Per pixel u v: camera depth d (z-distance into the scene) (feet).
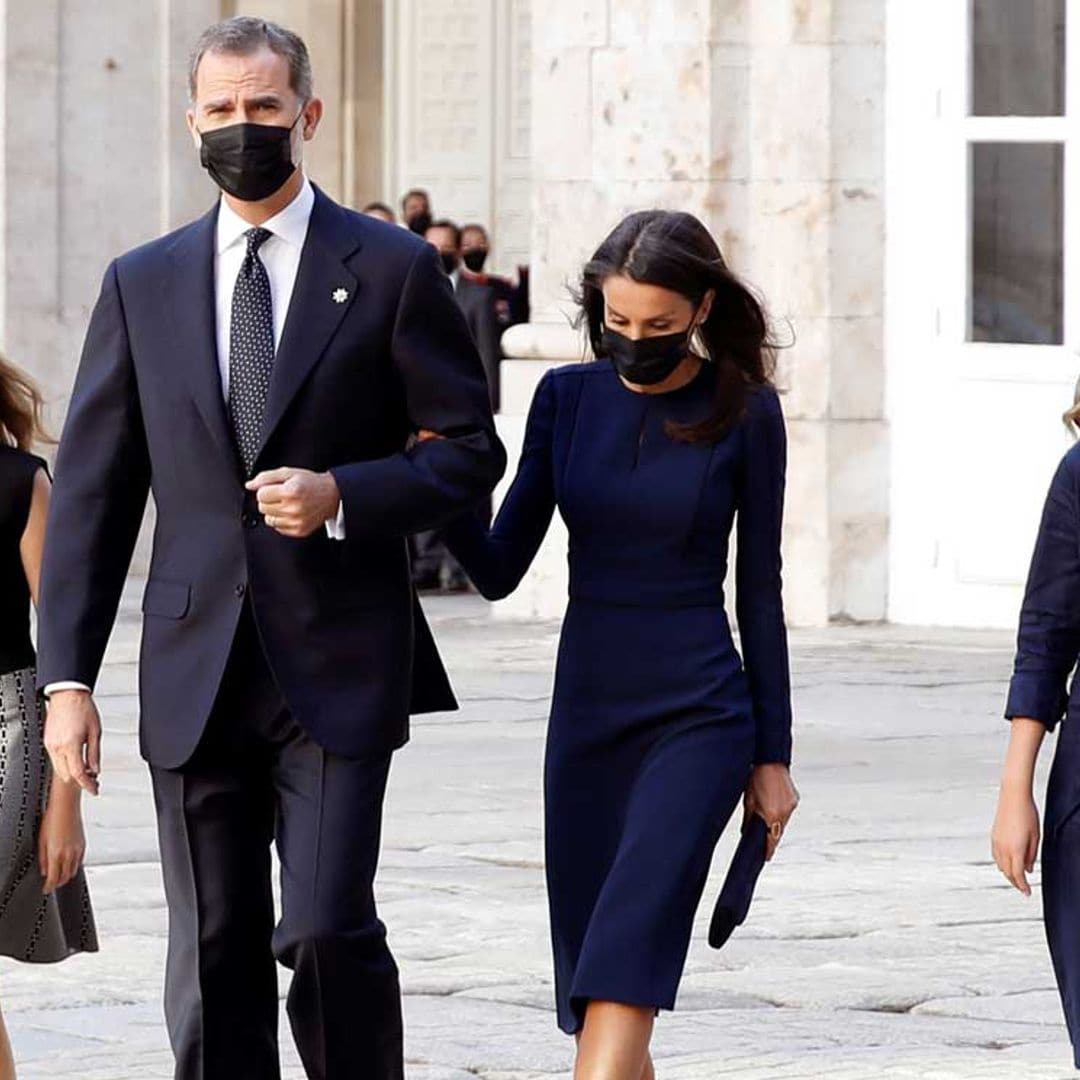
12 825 73.61
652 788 68.85
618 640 70.18
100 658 71.05
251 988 71.15
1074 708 64.85
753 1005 94.99
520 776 141.79
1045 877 65.10
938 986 97.09
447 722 160.35
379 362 70.13
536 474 72.02
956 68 198.29
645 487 70.13
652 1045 88.79
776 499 70.90
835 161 199.31
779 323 200.34
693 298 69.05
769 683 70.54
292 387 69.31
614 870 68.23
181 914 70.74
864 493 200.64
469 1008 93.61
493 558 71.82
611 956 67.15
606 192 205.87
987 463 198.59
